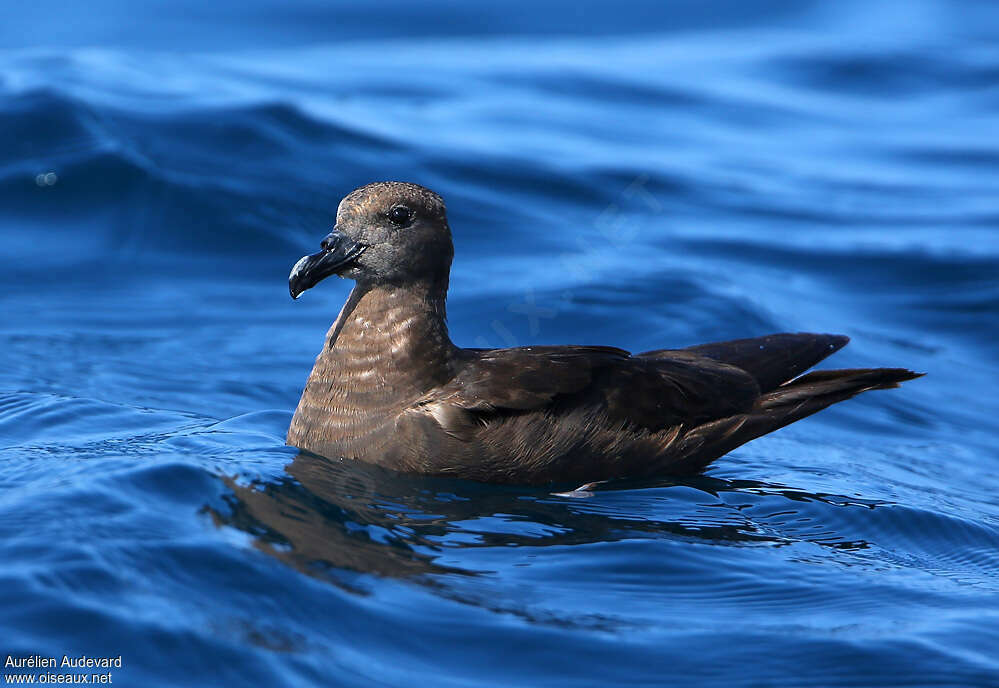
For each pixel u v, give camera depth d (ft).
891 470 39.63
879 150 84.84
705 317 52.85
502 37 114.93
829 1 128.47
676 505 33.17
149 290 54.19
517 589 26.11
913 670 23.52
